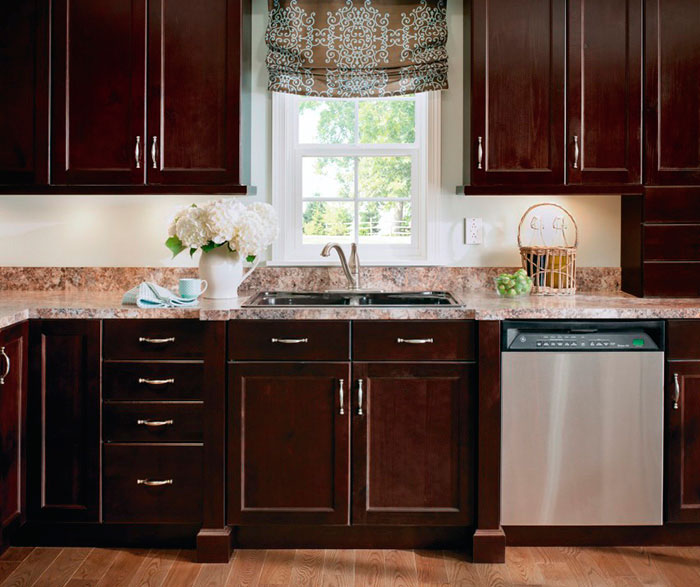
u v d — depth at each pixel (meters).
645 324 2.61
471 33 2.91
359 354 2.61
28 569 2.54
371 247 3.32
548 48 2.89
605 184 2.89
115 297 3.02
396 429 2.63
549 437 2.62
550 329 2.61
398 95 3.18
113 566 2.57
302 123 3.34
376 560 2.63
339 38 3.18
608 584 2.44
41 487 2.65
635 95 2.88
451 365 2.62
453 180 3.24
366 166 3.34
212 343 2.61
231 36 2.89
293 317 2.61
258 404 2.63
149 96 2.90
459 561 2.62
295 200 3.33
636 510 2.64
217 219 2.73
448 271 3.25
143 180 2.92
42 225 3.26
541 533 2.72
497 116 2.90
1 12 2.91
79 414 2.65
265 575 2.51
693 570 2.54
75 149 2.93
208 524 2.64
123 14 2.90
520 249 3.08
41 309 2.62
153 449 2.65
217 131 2.91
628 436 2.62
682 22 2.86
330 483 2.65
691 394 2.62
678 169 2.88
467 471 2.64
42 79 2.91
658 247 2.91
